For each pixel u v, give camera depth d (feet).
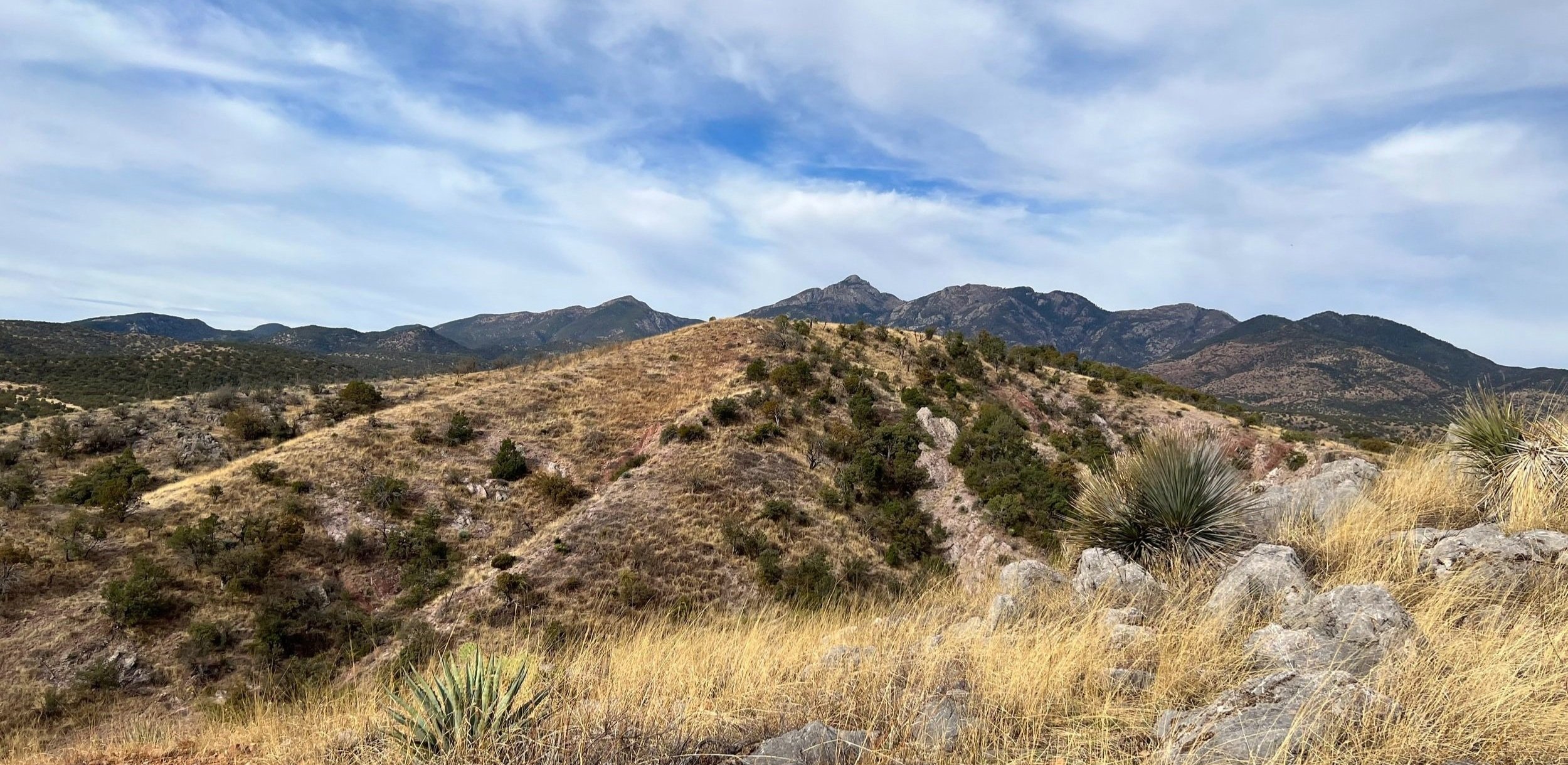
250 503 127.95
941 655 15.42
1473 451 23.81
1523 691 10.11
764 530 130.31
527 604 104.94
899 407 191.42
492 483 145.18
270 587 110.01
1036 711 12.17
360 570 119.24
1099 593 19.62
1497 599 15.34
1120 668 14.30
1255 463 156.87
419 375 236.63
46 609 98.78
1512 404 23.71
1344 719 9.89
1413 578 17.34
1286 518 22.97
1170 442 24.89
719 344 227.20
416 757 12.31
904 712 12.59
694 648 18.61
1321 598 15.35
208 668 94.84
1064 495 126.93
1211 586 20.11
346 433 153.17
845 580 114.83
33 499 127.13
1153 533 23.17
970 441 163.73
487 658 15.16
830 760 11.05
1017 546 126.31
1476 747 9.66
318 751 14.94
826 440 167.32
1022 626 17.40
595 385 193.47
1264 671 12.62
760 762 11.18
